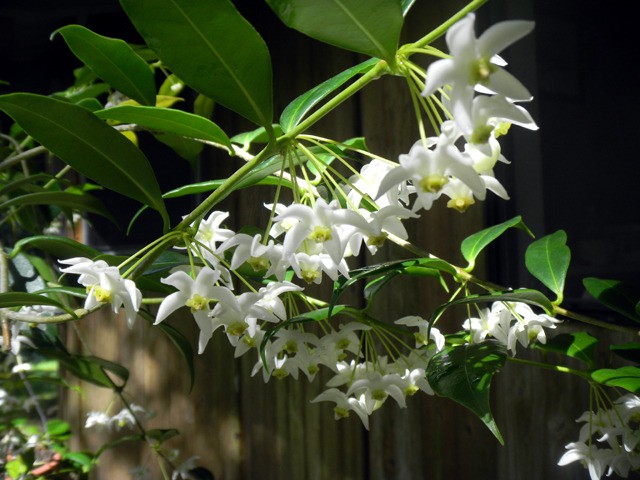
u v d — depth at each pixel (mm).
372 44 358
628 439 480
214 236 467
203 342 404
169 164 960
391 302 790
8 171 821
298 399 890
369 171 410
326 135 825
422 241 763
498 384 727
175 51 373
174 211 955
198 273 411
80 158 420
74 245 537
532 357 697
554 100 675
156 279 535
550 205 679
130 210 1004
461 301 424
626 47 635
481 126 334
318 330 835
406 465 798
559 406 678
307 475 879
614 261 641
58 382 837
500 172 708
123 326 1033
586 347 493
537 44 683
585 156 658
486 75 320
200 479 853
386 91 781
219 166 909
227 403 951
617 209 641
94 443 1070
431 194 350
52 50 1042
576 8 660
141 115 440
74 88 792
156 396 1009
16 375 957
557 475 680
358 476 836
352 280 439
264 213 807
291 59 854
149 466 1022
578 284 663
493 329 480
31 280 651
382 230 388
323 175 390
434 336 469
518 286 697
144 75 525
